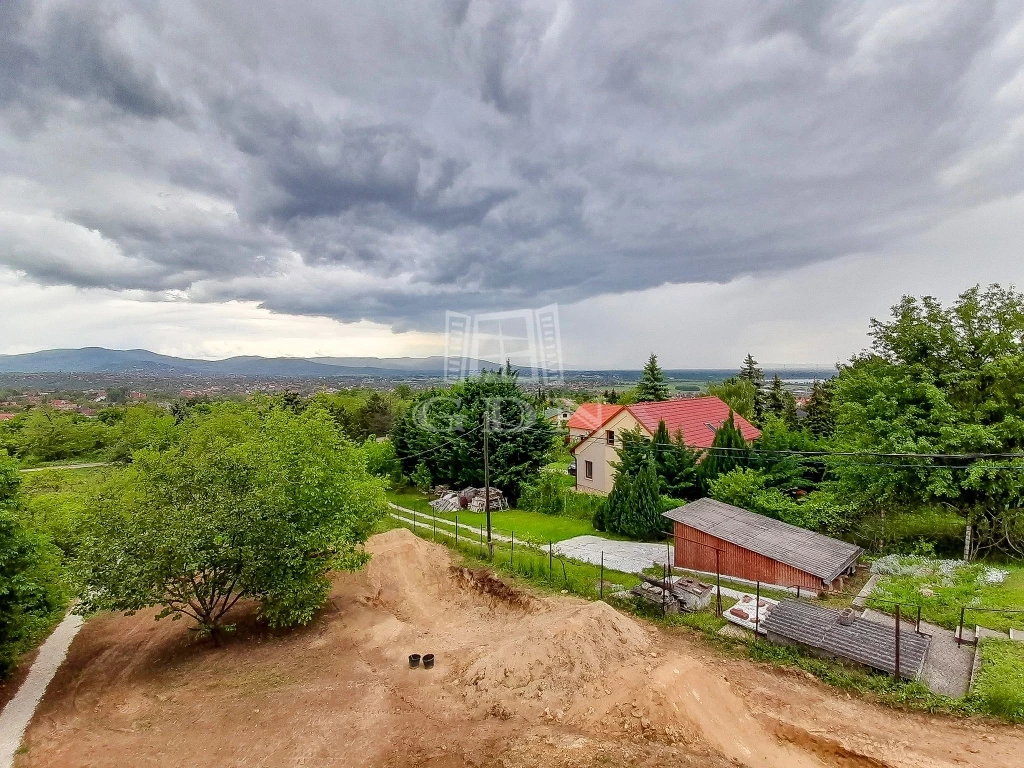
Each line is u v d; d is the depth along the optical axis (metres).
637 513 25.22
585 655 13.07
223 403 44.75
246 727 11.98
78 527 16.55
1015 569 19.38
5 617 14.77
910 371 22.25
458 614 18.91
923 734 10.51
